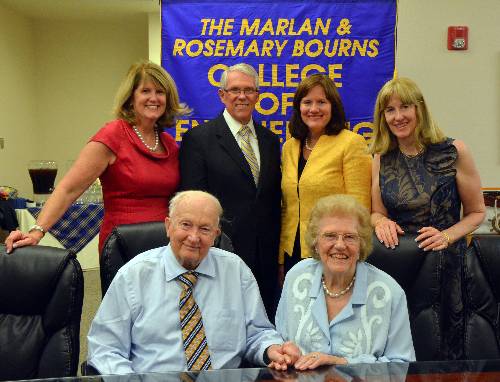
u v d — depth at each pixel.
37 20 7.86
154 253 1.85
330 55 3.14
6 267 1.78
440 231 2.22
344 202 1.78
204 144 2.57
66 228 5.04
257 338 1.82
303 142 2.68
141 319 1.77
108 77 7.99
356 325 1.75
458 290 2.05
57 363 1.74
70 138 8.06
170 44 3.13
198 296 1.80
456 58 3.88
